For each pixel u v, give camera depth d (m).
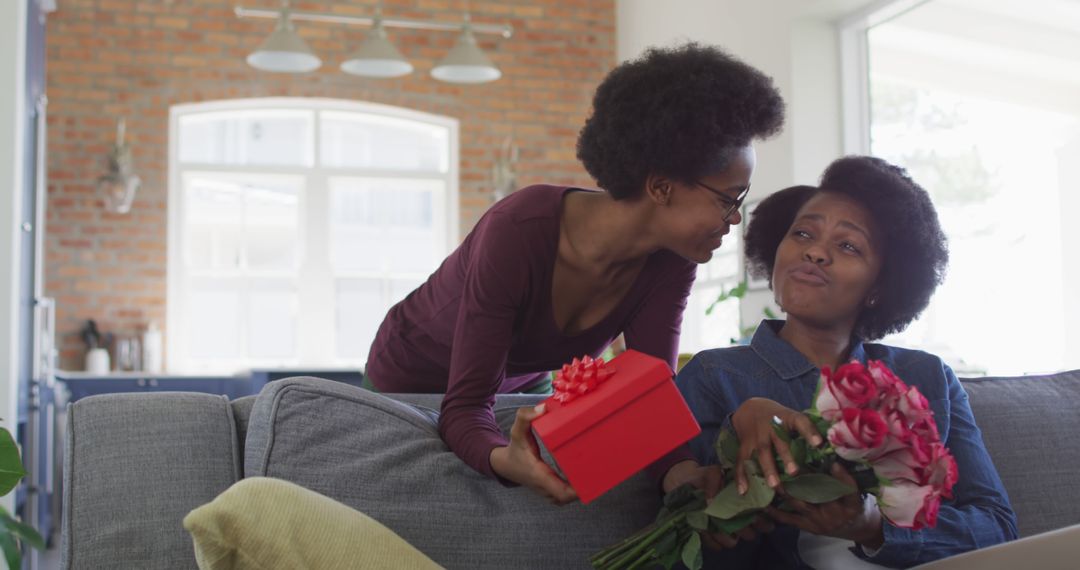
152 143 7.53
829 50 5.70
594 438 1.22
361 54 6.53
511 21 8.16
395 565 1.20
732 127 1.43
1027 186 4.40
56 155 7.39
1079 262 4.08
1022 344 4.41
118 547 1.37
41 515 5.00
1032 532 1.79
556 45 8.21
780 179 5.74
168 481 1.42
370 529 1.24
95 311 7.36
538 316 1.62
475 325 1.53
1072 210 4.12
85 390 6.87
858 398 1.14
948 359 4.75
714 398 1.58
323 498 1.23
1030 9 4.35
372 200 7.99
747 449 1.26
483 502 1.46
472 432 1.46
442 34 8.03
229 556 1.11
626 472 1.22
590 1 8.30
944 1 4.95
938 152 5.00
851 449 1.12
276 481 1.19
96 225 7.40
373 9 7.95
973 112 4.73
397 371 1.97
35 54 4.64
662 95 1.43
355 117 7.98
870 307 1.65
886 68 5.40
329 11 7.88
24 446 4.32
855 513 1.23
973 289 4.74
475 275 1.55
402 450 1.46
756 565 1.57
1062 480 1.83
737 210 1.50
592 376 1.29
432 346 1.90
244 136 7.82
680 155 1.44
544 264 1.57
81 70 7.48
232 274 7.75
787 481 1.20
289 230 7.85
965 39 4.80
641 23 7.84
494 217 1.58
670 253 1.71
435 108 7.98
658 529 1.32
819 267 1.57
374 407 1.51
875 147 5.50
